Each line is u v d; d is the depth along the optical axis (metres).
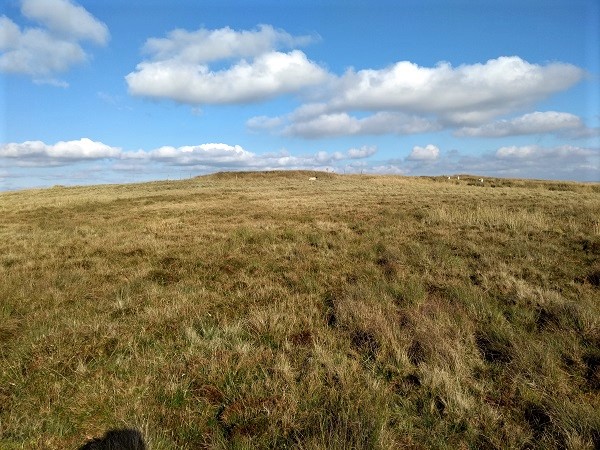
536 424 3.36
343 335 5.00
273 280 7.62
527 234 11.07
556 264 8.05
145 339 4.92
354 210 18.38
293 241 11.54
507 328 4.95
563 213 14.70
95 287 7.34
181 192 34.44
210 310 5.98
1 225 17.39
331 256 9.34
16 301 6.38
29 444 3.13
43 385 3.89
